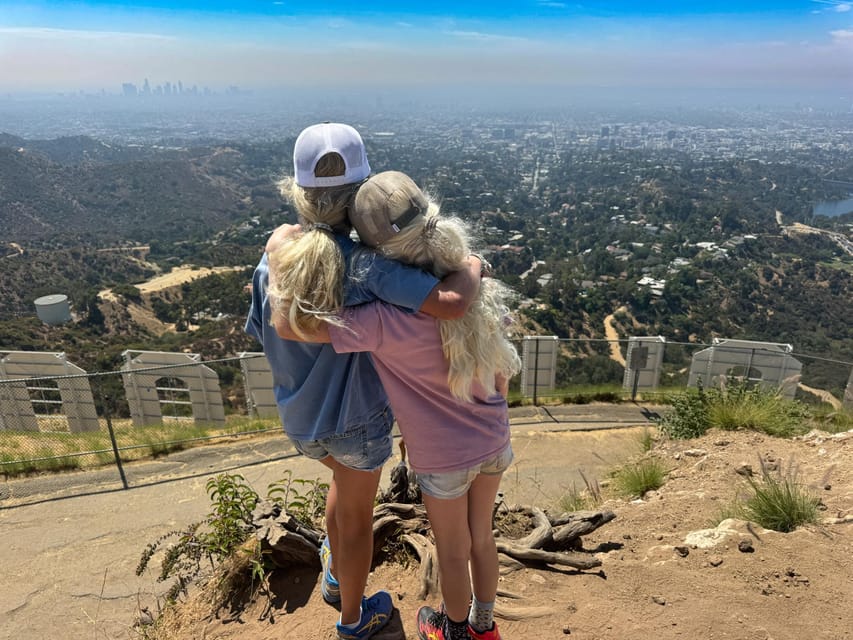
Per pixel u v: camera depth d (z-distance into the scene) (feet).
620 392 28.55
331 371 5.15
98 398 36.76
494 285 4.99
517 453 20.35
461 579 5.41
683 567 7.78
